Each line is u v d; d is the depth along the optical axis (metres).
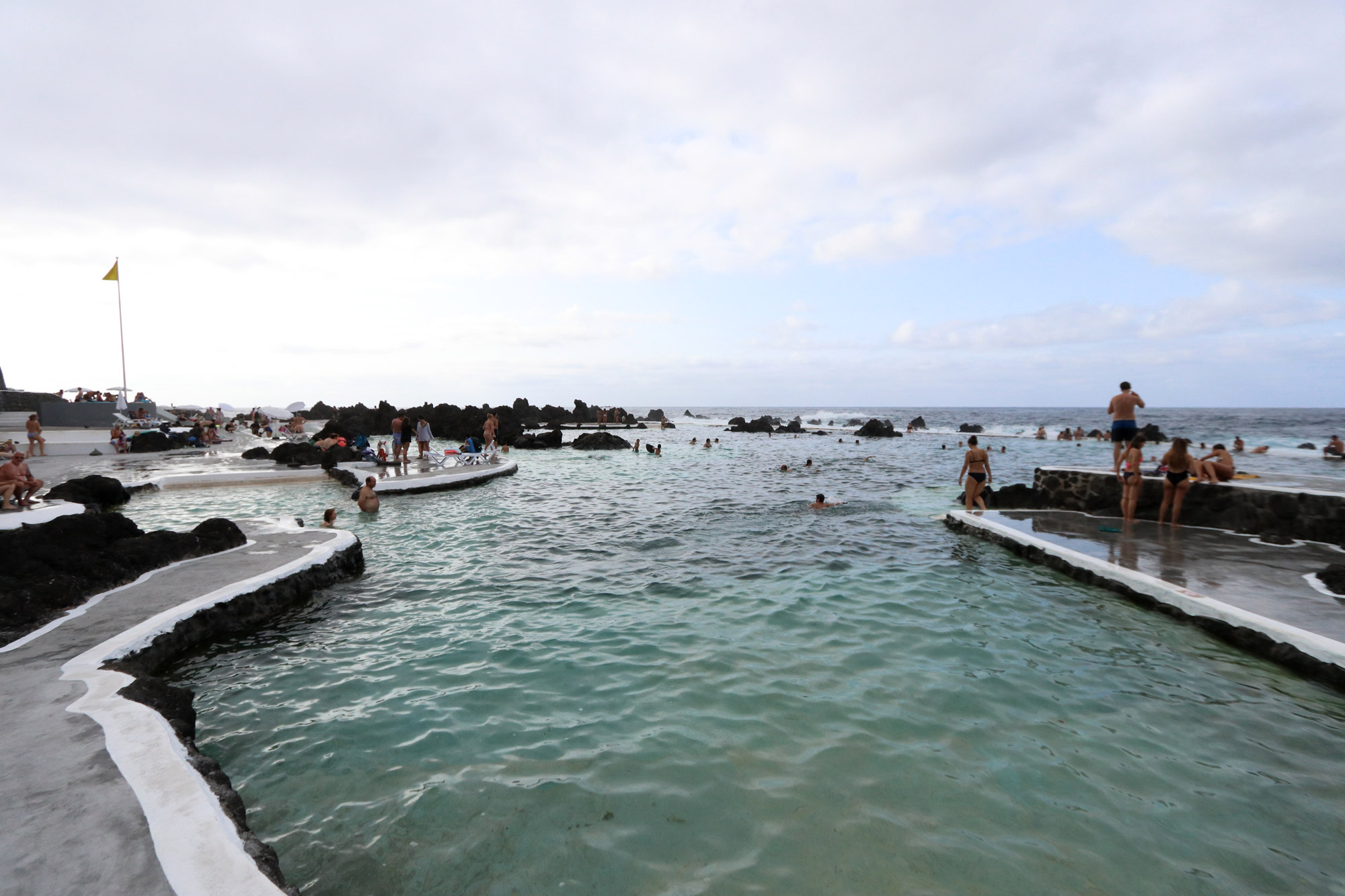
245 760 4.46
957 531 12.59
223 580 7.67
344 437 31.23
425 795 3.99
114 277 40.25
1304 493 10.22
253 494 18.02
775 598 8.21
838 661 6.11
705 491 19.66
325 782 4.17
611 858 3.40
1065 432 46.94
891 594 8.30
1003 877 3.24
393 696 5.46
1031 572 9.36
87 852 2.85
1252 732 4.75
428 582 9.15
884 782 4.08
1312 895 3.11
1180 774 4.19
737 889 3.15
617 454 36.81
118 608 6.68
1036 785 4.05
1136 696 5.35
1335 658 5.48
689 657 6.23
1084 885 3.18
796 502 16.95
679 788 4.02
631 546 11.45
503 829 3.65
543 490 19.72
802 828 3.63
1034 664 6.00
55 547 7.39
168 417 43.75
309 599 8.34
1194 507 11.55
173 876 2.72
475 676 5.85
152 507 15.43
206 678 5.90
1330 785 4.08
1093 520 12.11
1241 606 6.75
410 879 3.27
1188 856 3.41
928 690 5.44
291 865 3.38
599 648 6.51
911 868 3.31
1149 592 7.58
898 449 39.62
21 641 5.75
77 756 3.71
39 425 25.12
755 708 5.14
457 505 16.41
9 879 2.65
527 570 9.80
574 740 4.65
